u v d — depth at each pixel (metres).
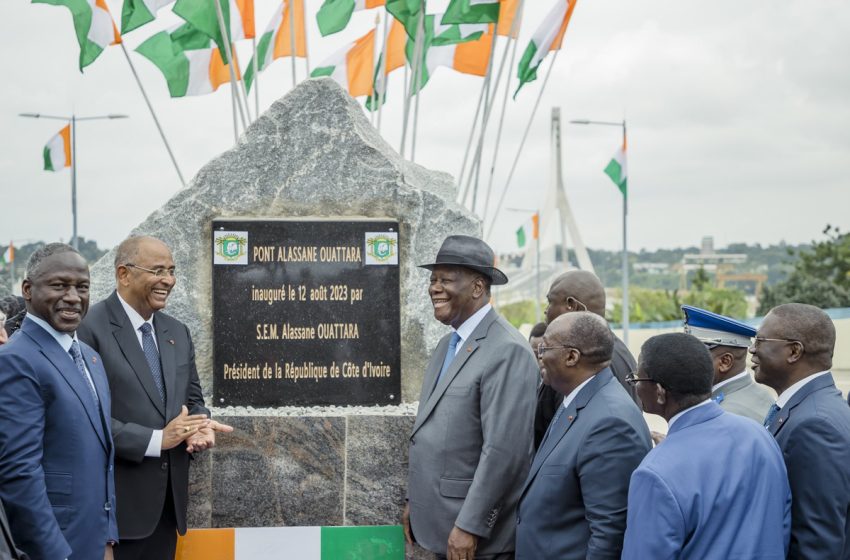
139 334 4.84
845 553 3.45
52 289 4.00
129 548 4.68
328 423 5.33
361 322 5.54
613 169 23.42
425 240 5.62
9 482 3.76
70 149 17.11
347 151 5.62
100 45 7.48
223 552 5.29
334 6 8.12
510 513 4.55
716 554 3.07
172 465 4.79
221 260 5.49
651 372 3.38
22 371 3.87
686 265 139.88
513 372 4.53
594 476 3.63
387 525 5.32
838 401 3.58
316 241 5.54
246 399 5.46
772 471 3.20
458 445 4.62
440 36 8.32
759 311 43.56
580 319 3.90
